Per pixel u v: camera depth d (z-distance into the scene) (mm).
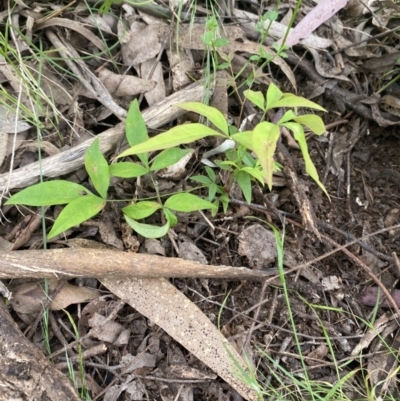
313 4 506
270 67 485
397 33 511
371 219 453
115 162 392
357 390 374
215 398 359
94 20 441
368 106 485
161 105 413
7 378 313
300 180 453
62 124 419
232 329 379
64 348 348
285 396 364
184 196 366
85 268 348
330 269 419
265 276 383
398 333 398
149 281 366
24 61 420
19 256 345
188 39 448
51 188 347
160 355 364
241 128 437
